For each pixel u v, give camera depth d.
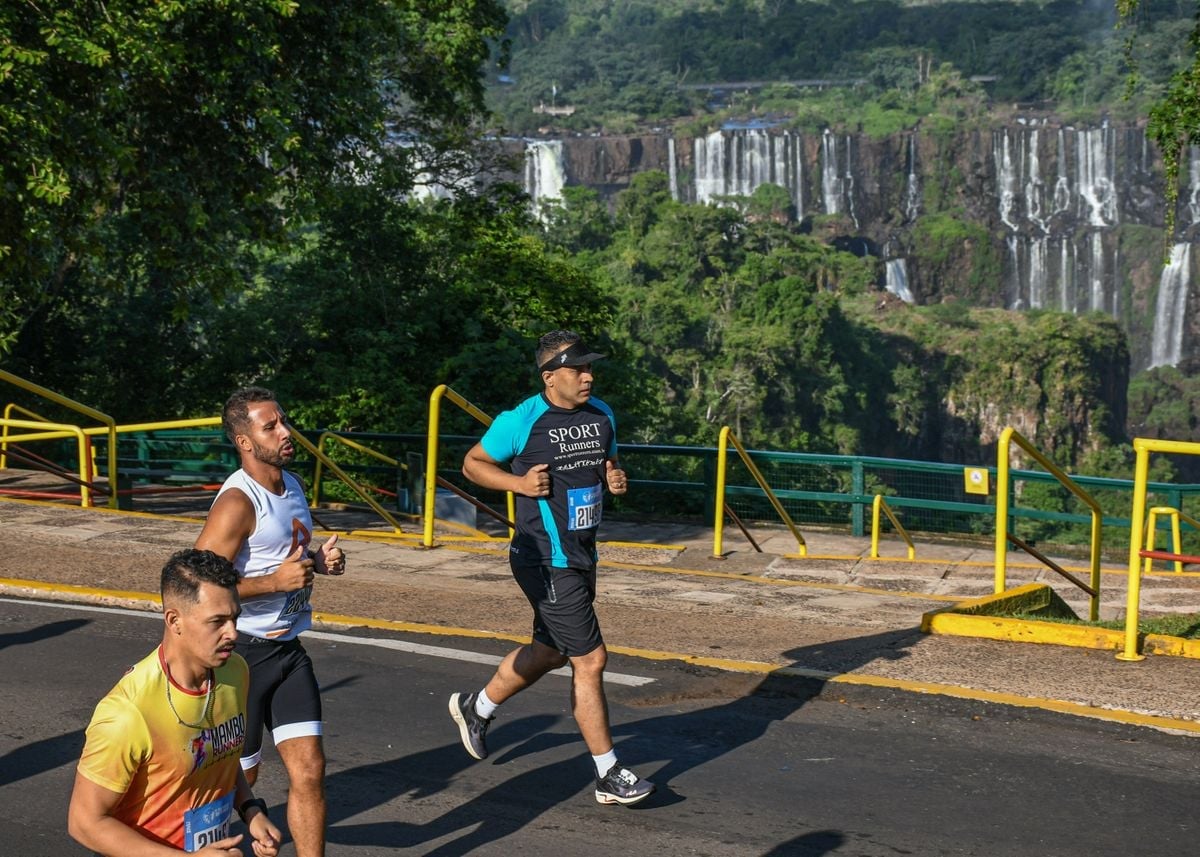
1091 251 156.62
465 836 4.87
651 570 10.57
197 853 3.02
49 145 13.13
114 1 13.38
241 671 3.33
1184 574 12.67
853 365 121.00
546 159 166.75
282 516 4.16
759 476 12.86
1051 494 71.81
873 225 166.50
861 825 4.95
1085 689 6.45
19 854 4.70
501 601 8.64
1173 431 140.50
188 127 15.61
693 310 106.19
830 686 6.52
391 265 28.06
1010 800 5.18
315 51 16.69
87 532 10.61
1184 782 5.34
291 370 27.48
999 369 127.25
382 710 6.30
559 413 5.12
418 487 14.87
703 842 4.80
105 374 26.62
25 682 6.66
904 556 13.73
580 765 5.60
